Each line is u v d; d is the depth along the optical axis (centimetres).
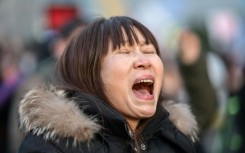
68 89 330
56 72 342
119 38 331
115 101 329
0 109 620
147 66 329
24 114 323
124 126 319
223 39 1191
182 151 345
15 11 1407
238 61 829
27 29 1401
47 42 622
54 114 316
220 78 622
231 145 594
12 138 607
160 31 1049
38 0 1381
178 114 354
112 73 327
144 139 334
